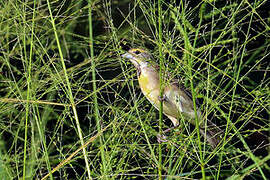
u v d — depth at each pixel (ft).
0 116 20.11
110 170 17.53
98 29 23.91
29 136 21.27
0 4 19.38
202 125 19.11
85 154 17.13
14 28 19.72
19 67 21.40
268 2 22.65
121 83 19.85
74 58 23.97
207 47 16.70
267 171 19.27
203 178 15.93
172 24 19.49
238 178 16.72
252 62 22.66
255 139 19.79
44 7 20.45
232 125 17.04
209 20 20.84
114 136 17.88
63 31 21.31
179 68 17.22
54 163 20.58
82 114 24.26
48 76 19.67
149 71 21.74
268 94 17.54
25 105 18.24
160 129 17.61
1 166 18.06
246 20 23.18
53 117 22.15
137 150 18.06
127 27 21.33
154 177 17.71
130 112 18.53
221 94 17.78
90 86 21.45
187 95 21.93
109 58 19.49
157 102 22.09
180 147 17.21
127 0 22.17
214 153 16.71
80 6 21.27
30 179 17.90
